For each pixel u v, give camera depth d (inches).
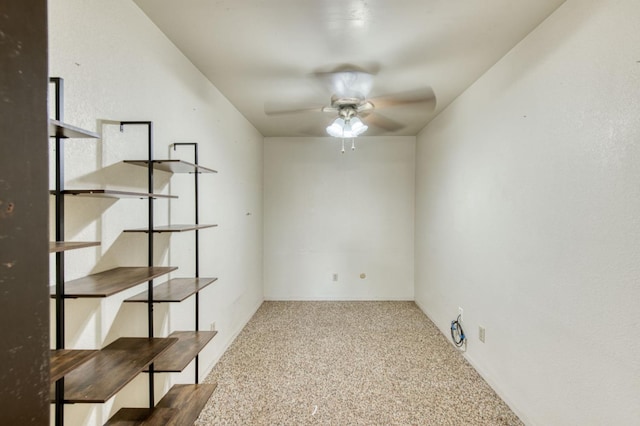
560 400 63.5
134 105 63.2
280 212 182.1
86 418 51.7
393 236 181.9
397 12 65.5
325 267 182.5
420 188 168.6
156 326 71.4
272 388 91.3
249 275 148.9
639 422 47.1
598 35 54.2
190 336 76.0
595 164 54.9
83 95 50.2
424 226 161.0
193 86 89.3
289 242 183.5
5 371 14.3
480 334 98.3
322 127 159.2
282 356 111.2
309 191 182.4
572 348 60.3
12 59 14.4
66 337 47.8
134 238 63.6
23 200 14.9
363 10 64.9
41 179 15.8
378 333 132.3
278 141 181.8
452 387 91.8
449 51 82.0
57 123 33.0
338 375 98.4
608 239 52.2
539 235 70.1
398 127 160.7
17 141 14.6
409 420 77.4
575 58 59.5
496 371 88.9
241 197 135.6
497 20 68.3
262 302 177.5
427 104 124.6
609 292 52.1
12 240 14.4
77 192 40.9
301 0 61.4
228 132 118.0
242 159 136.7
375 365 104.8
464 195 110.4
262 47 79.9
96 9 52.9
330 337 128.0
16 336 14.7
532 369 72.7
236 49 80.9
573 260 60.0
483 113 96.6
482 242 97.3
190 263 87.3
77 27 48.9
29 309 15.2
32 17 15.4
